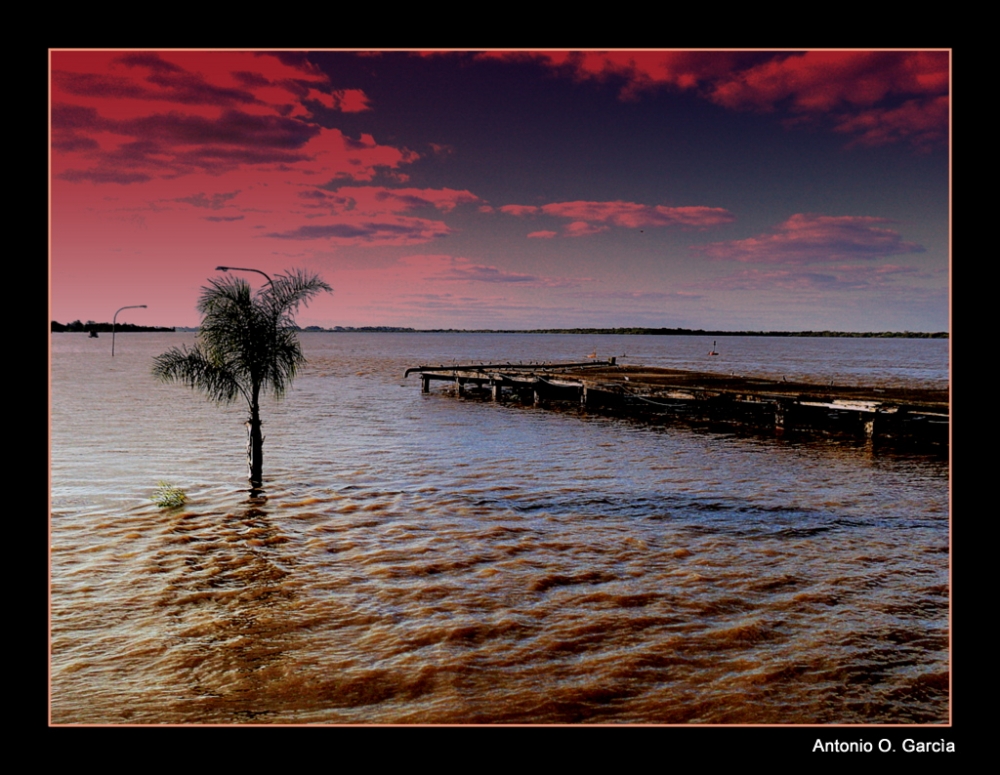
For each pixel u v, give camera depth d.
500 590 10.17
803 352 149.25
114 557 11.47
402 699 7.09
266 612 9.30
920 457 22.27
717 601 9.76
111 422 29.09
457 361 98.19
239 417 31.45
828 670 7.71
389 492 16.61
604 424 31.00
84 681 7.42
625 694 7.20
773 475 19.17
